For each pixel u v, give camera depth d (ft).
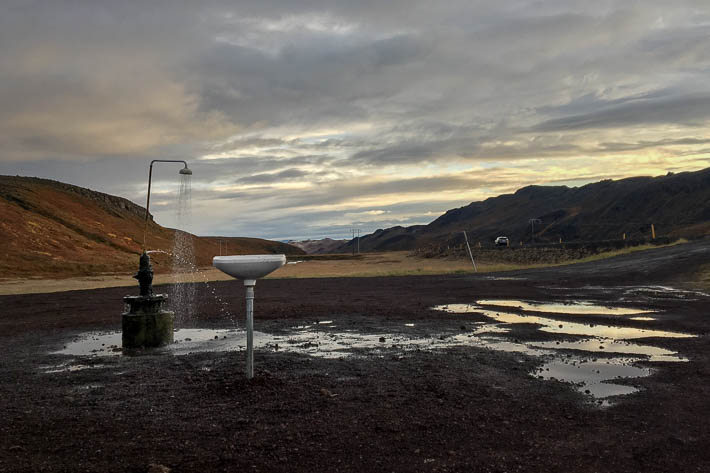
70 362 28.32
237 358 28.14
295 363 26.35
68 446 14.99
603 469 13.20
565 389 20.79
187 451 14.46
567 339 32.89
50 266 156.35
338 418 17.20
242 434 15.78
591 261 118.93
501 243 294.05
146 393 21.03
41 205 251.19
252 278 21.76
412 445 14.78
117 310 55.62
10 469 13.33
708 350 28.40
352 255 411.95
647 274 78.02
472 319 42.88
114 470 13.24
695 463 13.56
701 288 61.11
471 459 13.80
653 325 37.60
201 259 290.76
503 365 25.46
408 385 21.53
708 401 19.08
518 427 16.29
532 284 75.97
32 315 52.37
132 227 327.26
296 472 13.02
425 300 58.75
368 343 32.68
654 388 20.97
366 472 13.00
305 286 88.53
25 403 19.84
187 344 33.60
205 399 19.80
